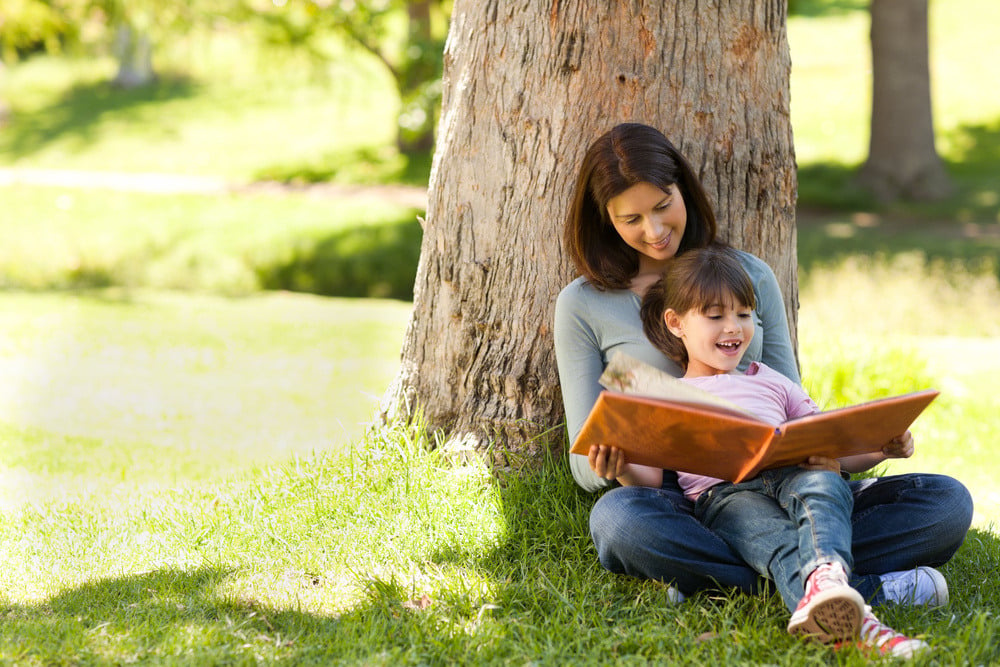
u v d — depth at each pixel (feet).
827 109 103.14
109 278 71.15
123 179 94.73
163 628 13.97
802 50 120.57
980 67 109.19
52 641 13.61
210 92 127.85
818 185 86.12
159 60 120.78
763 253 18.71
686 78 17.74
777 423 14.65
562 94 17.75
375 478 18.35
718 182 18.08
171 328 49.19
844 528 13.14
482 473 18.11
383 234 73.61
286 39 84.28
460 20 18.63
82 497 21.90
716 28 17.75
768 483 14.23
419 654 13.25
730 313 15.01
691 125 17.84
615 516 14.35
